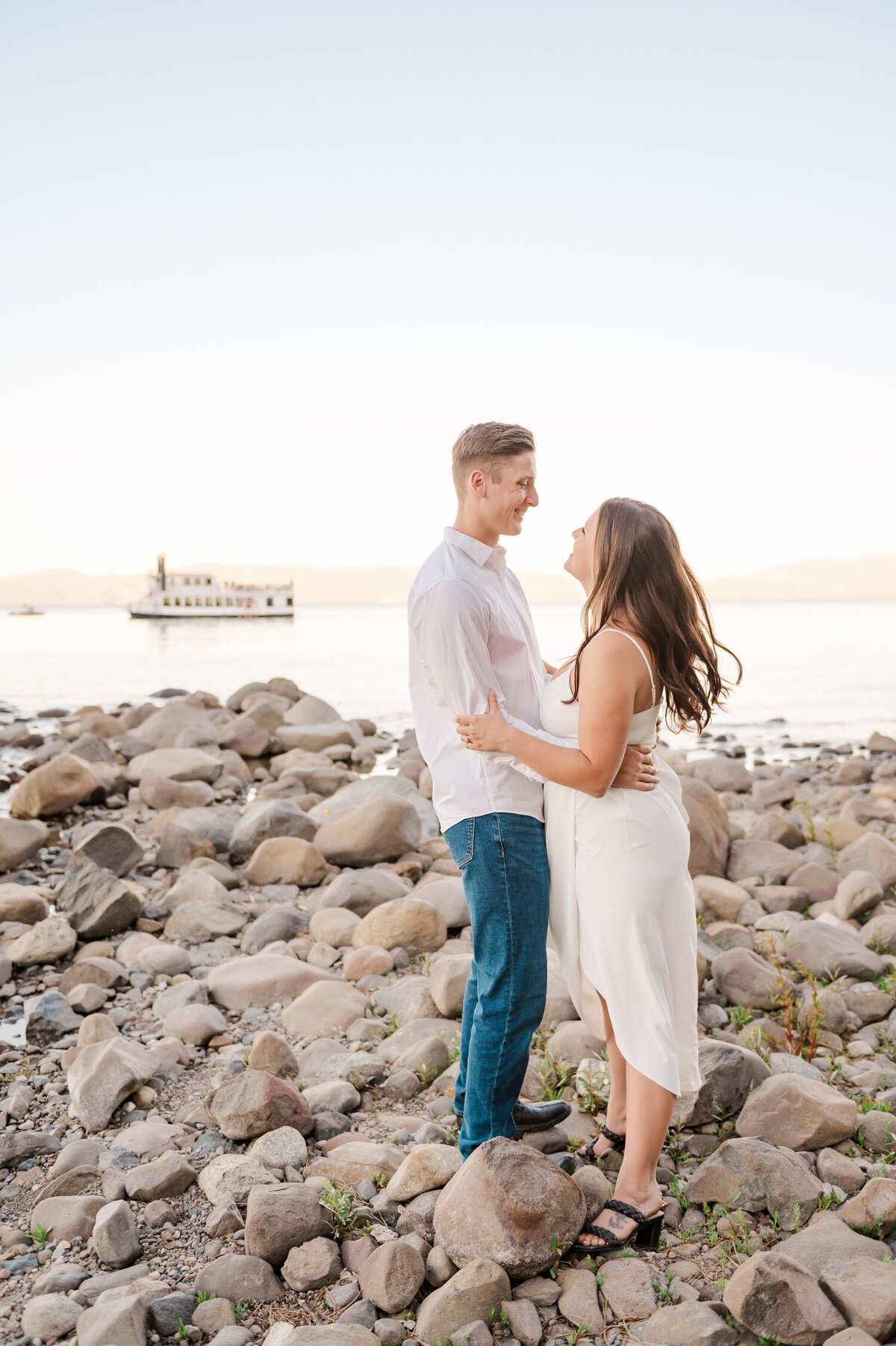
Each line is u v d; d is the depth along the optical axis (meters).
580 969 2.67
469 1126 2.74
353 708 16.23
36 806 7.36
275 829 6.29
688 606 2.53
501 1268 2.32
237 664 26.58
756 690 19.66
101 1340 2.16
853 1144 2.95
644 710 2.50
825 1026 3.78
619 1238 2.46
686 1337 2.13
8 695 18.52
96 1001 4.10
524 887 2.59
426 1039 3.61
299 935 5.01
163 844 6.26
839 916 5.04
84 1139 3.15
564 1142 2.99
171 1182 2.80
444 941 4.74
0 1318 2.33
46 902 5.43
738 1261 2.45
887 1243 2.49
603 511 2.58
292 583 102.25
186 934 4.97
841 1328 2.14
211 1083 3.52
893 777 9.48
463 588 2.56
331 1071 3.55
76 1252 2.59
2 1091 3.47
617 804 2.53
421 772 9.30
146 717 12.62
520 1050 2.66
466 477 2.70
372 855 6.00
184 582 102.38
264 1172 2.80
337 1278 2.44
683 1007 2.62
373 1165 2.83
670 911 2.54
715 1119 3.06
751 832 6.67
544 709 2.70
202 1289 2.40
